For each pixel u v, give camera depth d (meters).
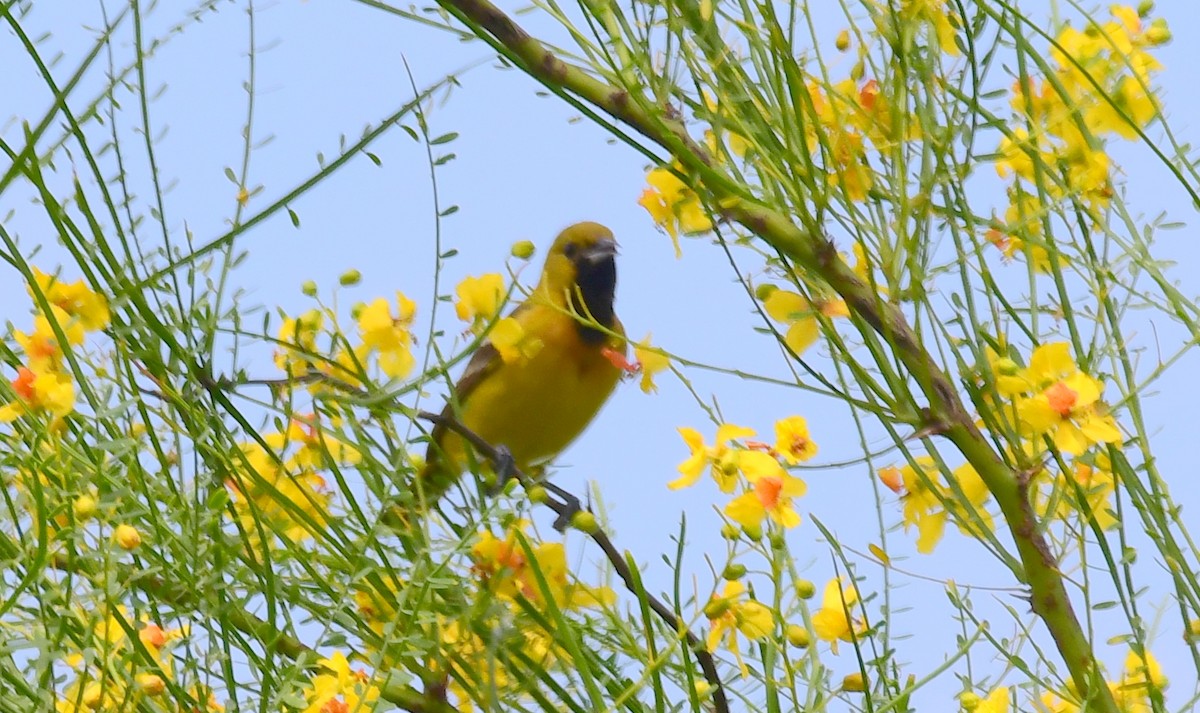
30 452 5.55
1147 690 5.62
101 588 5.44
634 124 6.16
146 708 5.46
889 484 6.37
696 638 5.86
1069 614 5.83
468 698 6.41
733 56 6.23
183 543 5.71
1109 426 5.71
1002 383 5.80
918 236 5.94
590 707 5.86
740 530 5.63
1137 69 6.27
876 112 6.19
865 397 5.93
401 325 6.22
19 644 5.12
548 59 6.14
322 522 6.38
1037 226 6.40
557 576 5.83
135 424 6.34
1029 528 5.86
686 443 5.77
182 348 5.97
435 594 5.86
